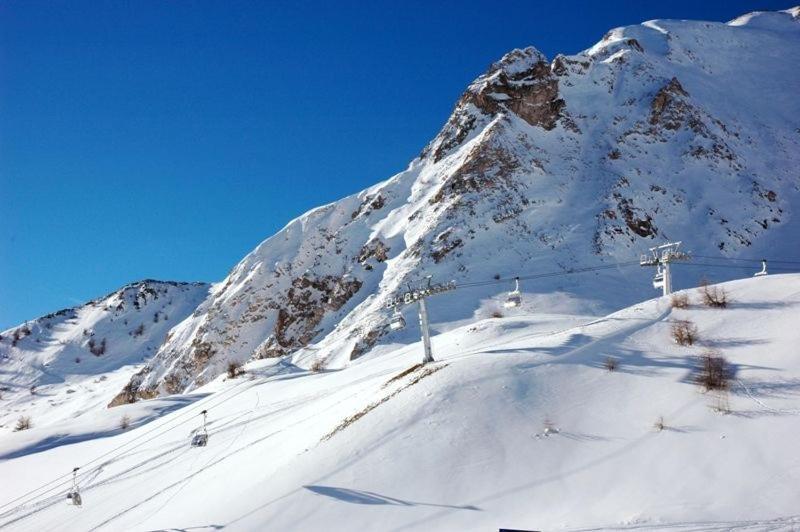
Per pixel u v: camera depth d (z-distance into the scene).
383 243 119.44
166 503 31.59
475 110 139.50
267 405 49.94
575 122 134.12
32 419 156.38
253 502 25.30
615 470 23.33
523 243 100.88
